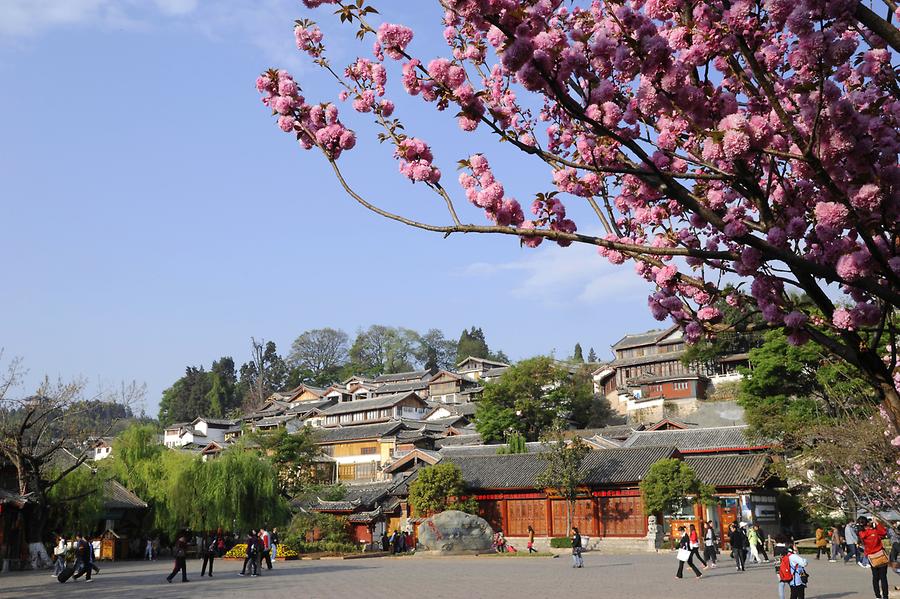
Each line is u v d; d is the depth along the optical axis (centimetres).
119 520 5497
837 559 3819
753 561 3888
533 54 625
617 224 843
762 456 5081
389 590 2569
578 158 812
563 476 5253
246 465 5438
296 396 12950
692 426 7119
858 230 625
